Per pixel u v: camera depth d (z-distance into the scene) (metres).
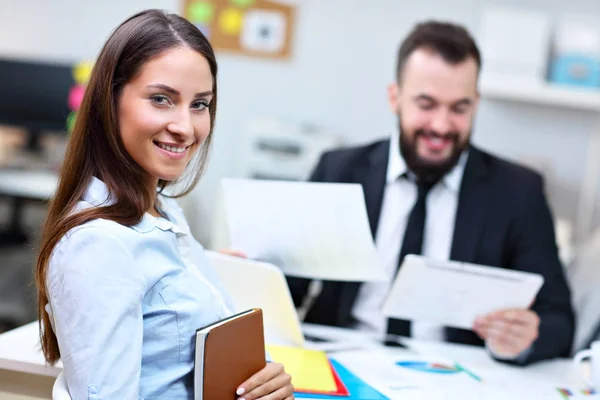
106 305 1.03
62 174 1.18
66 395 1.05
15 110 3.92
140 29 1.16
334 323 2.06
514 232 2.05
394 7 3.76
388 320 2.00
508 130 3.73
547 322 1.83
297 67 3.85
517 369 1.69
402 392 1.39
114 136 1.15
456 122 1.97
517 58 3.46
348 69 3.81
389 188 2.12
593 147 3.69
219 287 1.45
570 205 3.71
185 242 1.40
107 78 1.15
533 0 3.69
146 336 1.11
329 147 3.63
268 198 1.70
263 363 1.24
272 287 1.63
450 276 1.64
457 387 1.47
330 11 3.81
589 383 1.55
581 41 3.52
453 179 2.07
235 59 3.88
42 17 4.02
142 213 1.15
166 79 1.14
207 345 1.09
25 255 4.00
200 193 3.88
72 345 1.02
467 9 3.72
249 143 3.66
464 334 2.01
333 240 1.67
